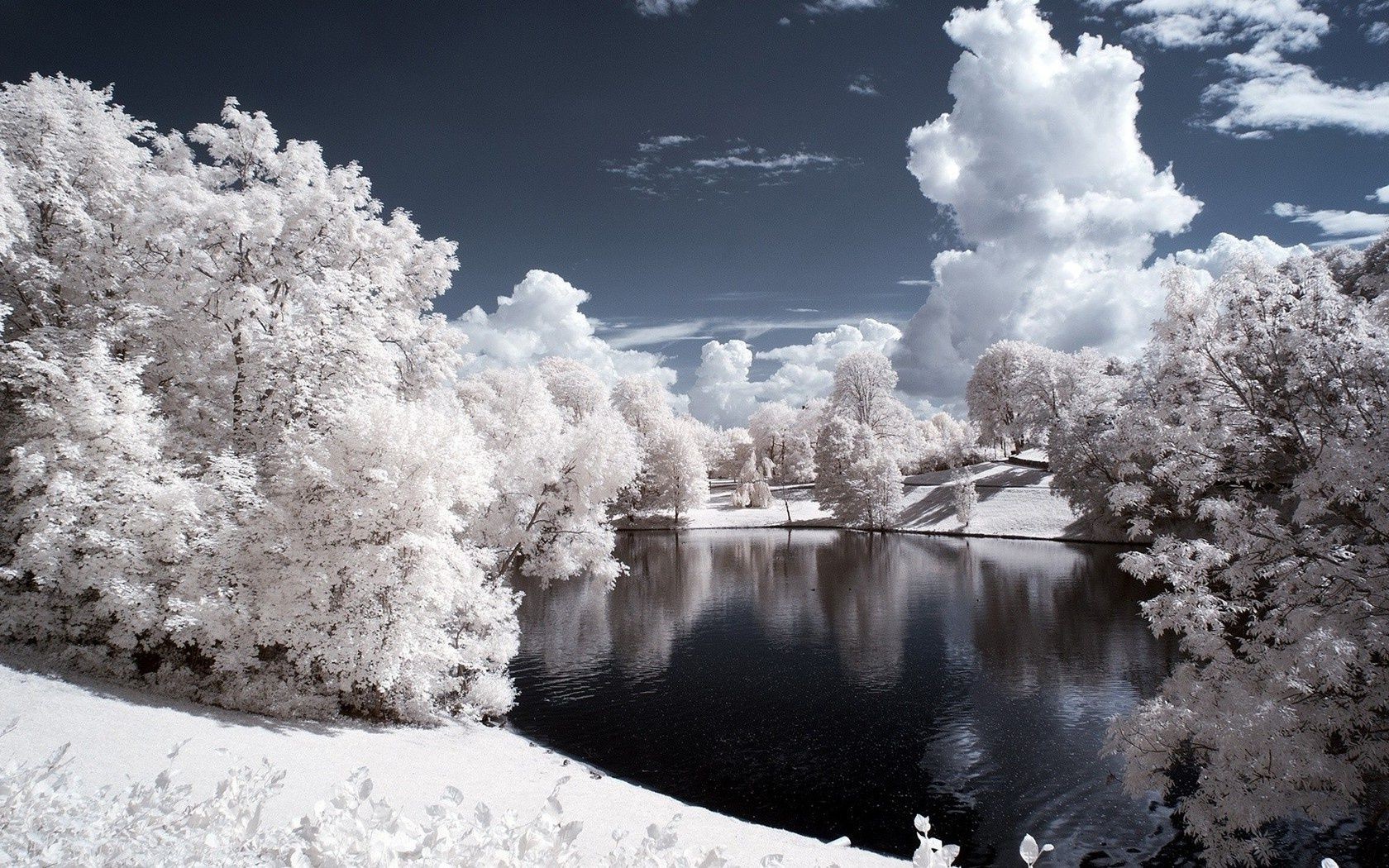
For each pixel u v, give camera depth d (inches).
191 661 699.4
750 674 1125.1
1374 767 509.7
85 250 762.8
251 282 788.0
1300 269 610.2
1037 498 3248.0
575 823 149.4
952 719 914.1
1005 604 1599.4
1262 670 545.6
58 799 169.6
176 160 930.7
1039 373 3580.2
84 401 608.1
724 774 764.0
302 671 703.7
